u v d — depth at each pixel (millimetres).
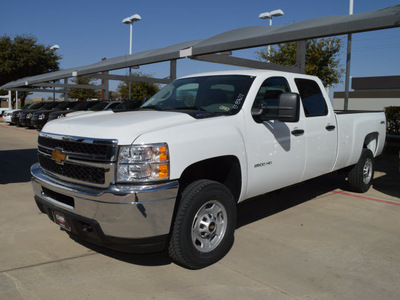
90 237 3426
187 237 3441
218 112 4129
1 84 36688
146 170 3150
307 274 3568
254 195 4320
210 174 4148
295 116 3881
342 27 8766
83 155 3352
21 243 4223
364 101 31188
